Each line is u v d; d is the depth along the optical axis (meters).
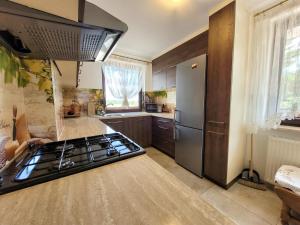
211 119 1.83
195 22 1.98
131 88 3.42
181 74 2.21
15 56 0.84
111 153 0.78
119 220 0.37
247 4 1.62
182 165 2.32
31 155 0.81
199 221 0.36
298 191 1.15
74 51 0.86
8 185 0.51
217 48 1.71
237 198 1.57
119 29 0.61
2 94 0.67
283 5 1.48
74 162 0.70
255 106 1.73
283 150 1.58
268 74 1.64
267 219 1.30
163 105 3.45
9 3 0.42
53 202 0.44
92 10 0.56
